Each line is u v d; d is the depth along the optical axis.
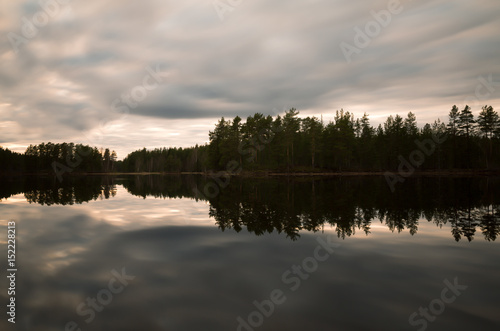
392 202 17.14
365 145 72.50
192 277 5.83
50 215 13.89
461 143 60.25
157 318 4.25
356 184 33.69
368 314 4.28
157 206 17.30
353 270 6.15
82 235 9.70
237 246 8.17
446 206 15.38
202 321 4.14
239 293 5.07
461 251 7.55
